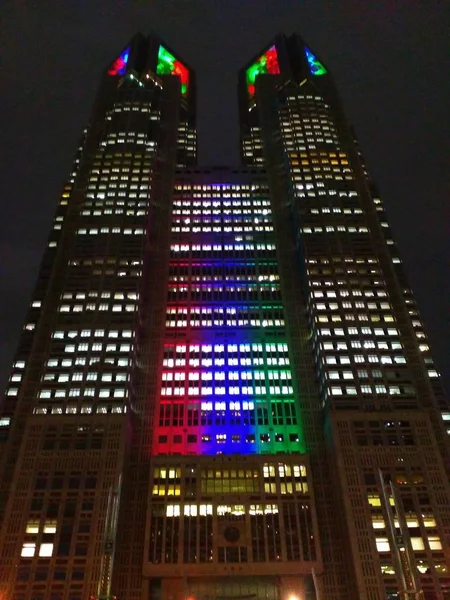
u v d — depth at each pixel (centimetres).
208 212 15662
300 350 12400
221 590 8975
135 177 15500
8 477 9756
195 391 11756
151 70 19862
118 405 10506
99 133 17175
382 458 9838
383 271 13475
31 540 8788
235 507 9650
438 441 10381
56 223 14475
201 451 10788
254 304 13450
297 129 17362
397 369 11269
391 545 8794
